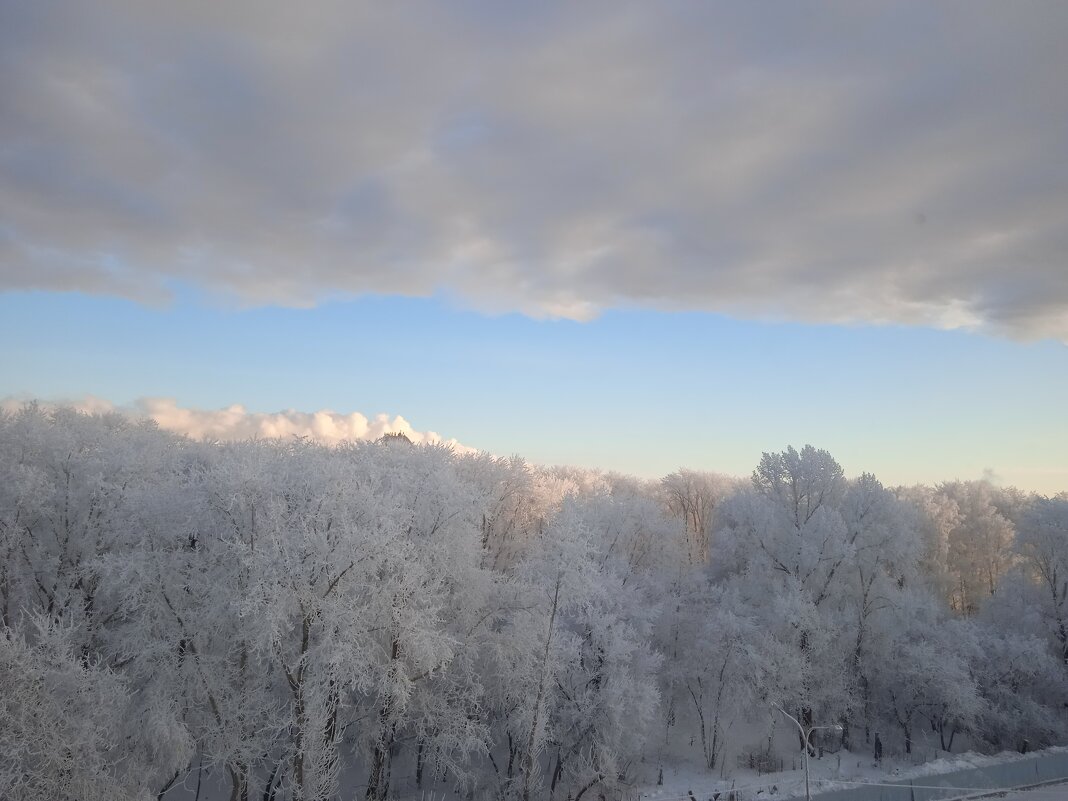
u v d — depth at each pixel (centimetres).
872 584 4994
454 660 3525
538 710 3406
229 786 3500
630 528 5191
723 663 4472
